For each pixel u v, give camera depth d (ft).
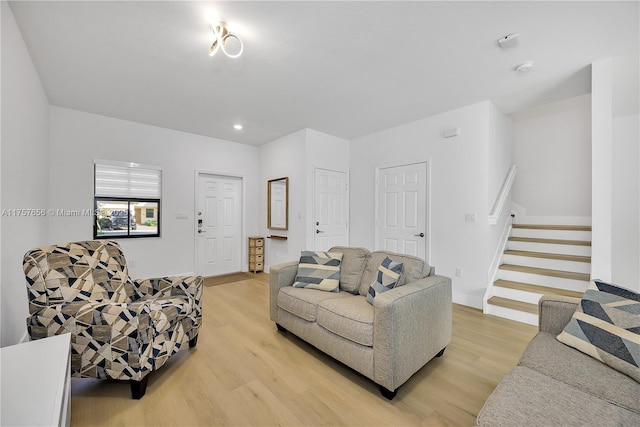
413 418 4.93
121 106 11.20
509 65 8.07
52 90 9.72
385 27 6.41
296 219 14.80
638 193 11.60
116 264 7.11
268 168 16.80
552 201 13.93
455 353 7.20
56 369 3.66
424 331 6.05
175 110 11.61
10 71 6.07
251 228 17.49
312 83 9.20
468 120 11.05
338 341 6.25
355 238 15.71
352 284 8.04
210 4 5.68
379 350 5.38
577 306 5.04
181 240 14.61
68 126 11.42
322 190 14.88
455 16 6.05
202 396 5.48
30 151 7.95
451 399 5.44
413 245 12.95
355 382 5.99
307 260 8.60
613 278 12.18
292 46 7.14
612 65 7.71
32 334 5.17
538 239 12.48
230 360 6.82
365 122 13.09
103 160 12.23
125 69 8.30
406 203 13.25
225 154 16.29
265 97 10.33
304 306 7.18
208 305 10.88
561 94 10.03
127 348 5.23
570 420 3.00
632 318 4.13
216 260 16.19
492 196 10.96
